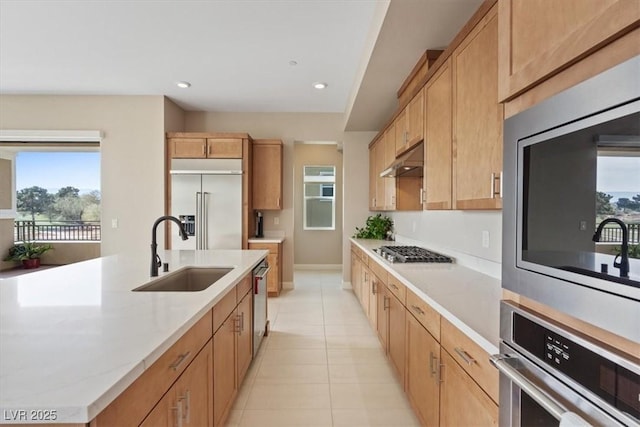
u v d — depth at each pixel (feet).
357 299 15.43
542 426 2.84
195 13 8.71
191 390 4.38
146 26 9.35
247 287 8.21
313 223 24.48
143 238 15.30
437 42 8.02
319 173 24.41
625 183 2.02
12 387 2.49
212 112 17.37
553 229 2.65
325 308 14.14
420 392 6.03
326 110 17.20
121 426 2.76
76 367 2.81
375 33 8.02
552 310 2.77
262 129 17.48
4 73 12.67
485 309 4.73
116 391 2.57
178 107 16.56
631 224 1.98
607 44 2.21
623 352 2.12
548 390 2.69
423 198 8.18
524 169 3.01
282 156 17.43
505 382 3.27
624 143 2.02
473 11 6.73
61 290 5.52
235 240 15.60
